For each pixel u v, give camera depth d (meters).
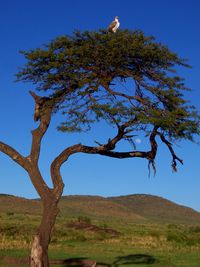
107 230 55.66
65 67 17.70
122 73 18.03
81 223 61.09
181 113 17.39
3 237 41.00
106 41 17.36
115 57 17.44
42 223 16.28
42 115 17.39
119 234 53.53
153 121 16.73
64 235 47.84
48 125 17.30
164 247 38.75
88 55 17.44
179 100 17.59
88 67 17.91
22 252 30.16
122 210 155.25
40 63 17.66
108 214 144.62
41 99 17.67
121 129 17.44
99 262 27.05
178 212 172.62
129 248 37.16
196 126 17.47
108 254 32.25
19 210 118.06
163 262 27.55
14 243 35.88
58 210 16.53
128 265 25.98
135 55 17.55
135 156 18.38
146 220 145.88
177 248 38.19
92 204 154.38
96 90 17.47
